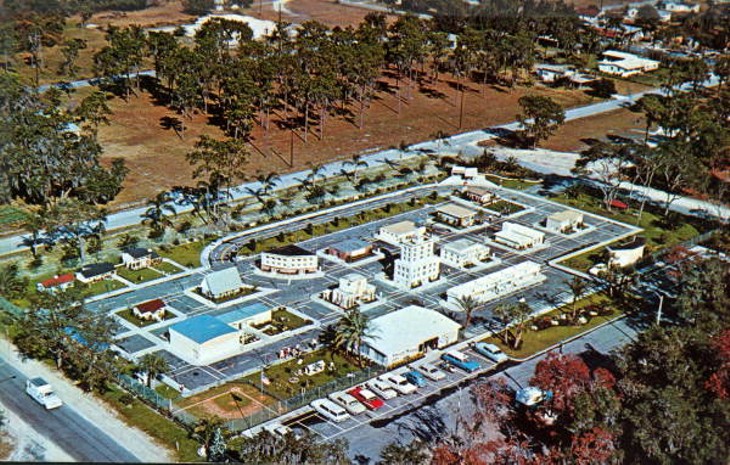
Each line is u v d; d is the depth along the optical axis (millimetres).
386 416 177125
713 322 194125
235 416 174625
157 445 161250
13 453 153500
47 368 186750
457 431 170375
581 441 150250
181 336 197875
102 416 169875
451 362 198000
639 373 174250
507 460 155875
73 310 187500
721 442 149250
